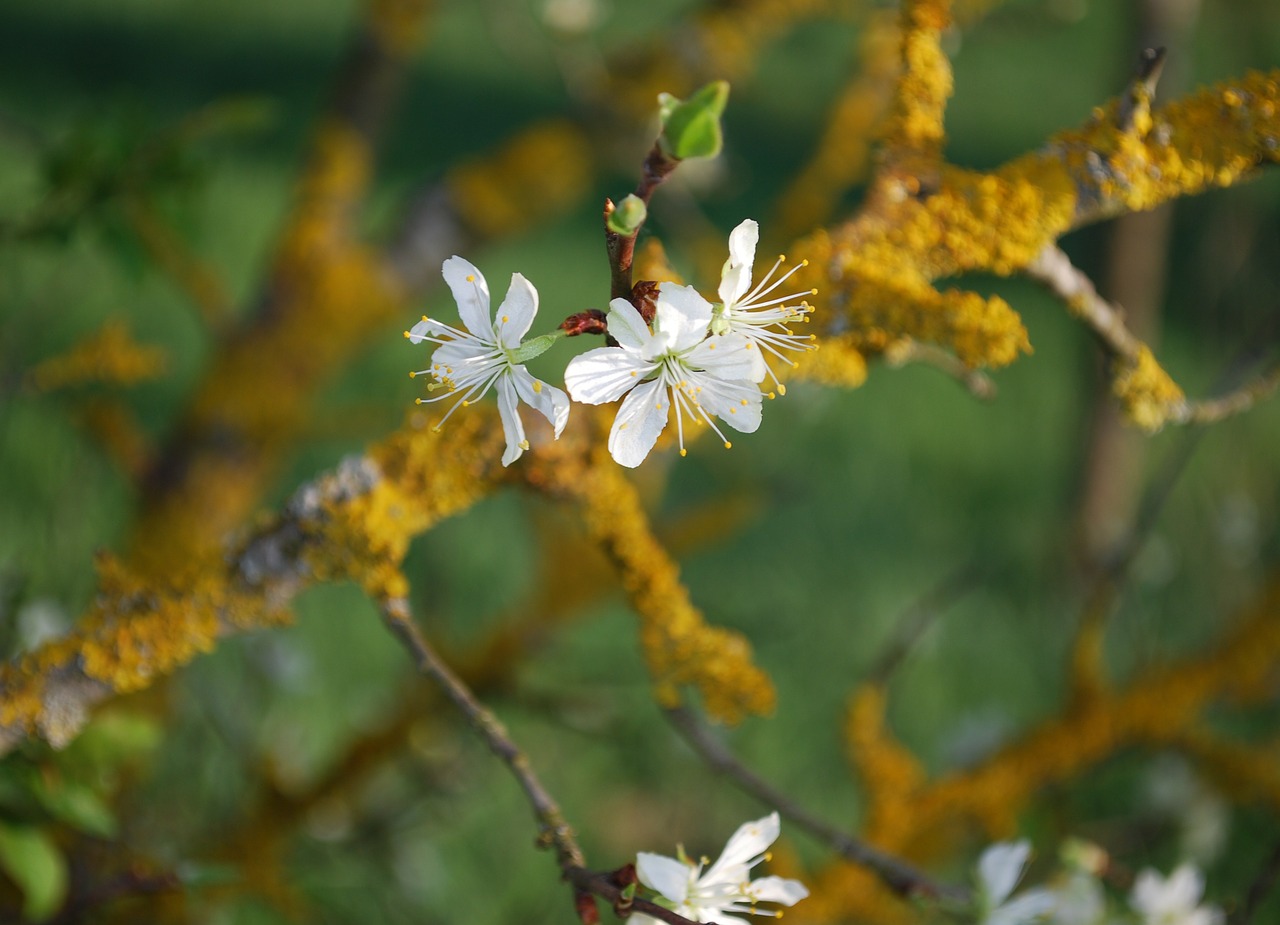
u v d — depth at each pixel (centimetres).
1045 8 64
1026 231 34
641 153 61
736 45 61
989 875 36
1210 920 42
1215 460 103
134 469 59
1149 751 51
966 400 129
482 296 31
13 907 43
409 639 34
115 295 94
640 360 30
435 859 65
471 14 231
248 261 130
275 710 68
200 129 45
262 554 34
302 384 59
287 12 219
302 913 52
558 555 55
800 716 83
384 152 170
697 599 88
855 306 33
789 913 45
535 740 74
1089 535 96
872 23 59
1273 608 48
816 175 58
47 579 63
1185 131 34
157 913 47
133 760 50
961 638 94
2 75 172
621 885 32
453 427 34
